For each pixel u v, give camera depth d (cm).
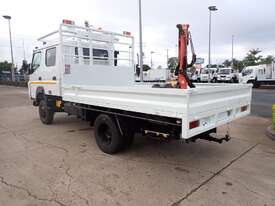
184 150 508
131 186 349
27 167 418
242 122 789
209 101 368
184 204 303
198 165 428
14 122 816
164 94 345
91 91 496
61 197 319
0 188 343
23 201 310
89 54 686
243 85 467
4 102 1428
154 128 417
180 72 492
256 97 1628
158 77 3675
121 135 464
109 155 479
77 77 643
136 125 453
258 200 312
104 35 710
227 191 335
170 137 388
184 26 484
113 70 717
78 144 554
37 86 770
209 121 373
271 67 2734
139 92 383
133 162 442
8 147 533
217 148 519
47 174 389
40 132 669
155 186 350
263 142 562
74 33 640
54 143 562
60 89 633
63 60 620
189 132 329
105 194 327
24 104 1330
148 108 373
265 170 404
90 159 457
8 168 414
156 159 457
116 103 433
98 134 503
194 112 333
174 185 353
